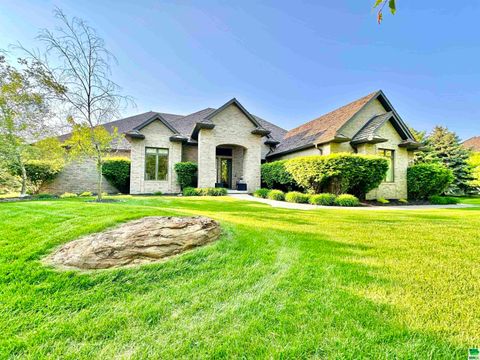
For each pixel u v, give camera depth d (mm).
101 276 3289
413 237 5422
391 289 2992
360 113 17266
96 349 2053
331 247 4648
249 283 3199
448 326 2283
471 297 2805
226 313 2529
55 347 2076
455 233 5805
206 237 4691
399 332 2193
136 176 18172
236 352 1991
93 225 4699
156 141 18875
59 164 16000
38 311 2574
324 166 13984
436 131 29578
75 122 10805
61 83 10203
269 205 12125
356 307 2596
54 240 4137
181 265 3732
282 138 26344
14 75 11695
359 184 15133
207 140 18672
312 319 2398
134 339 2168
